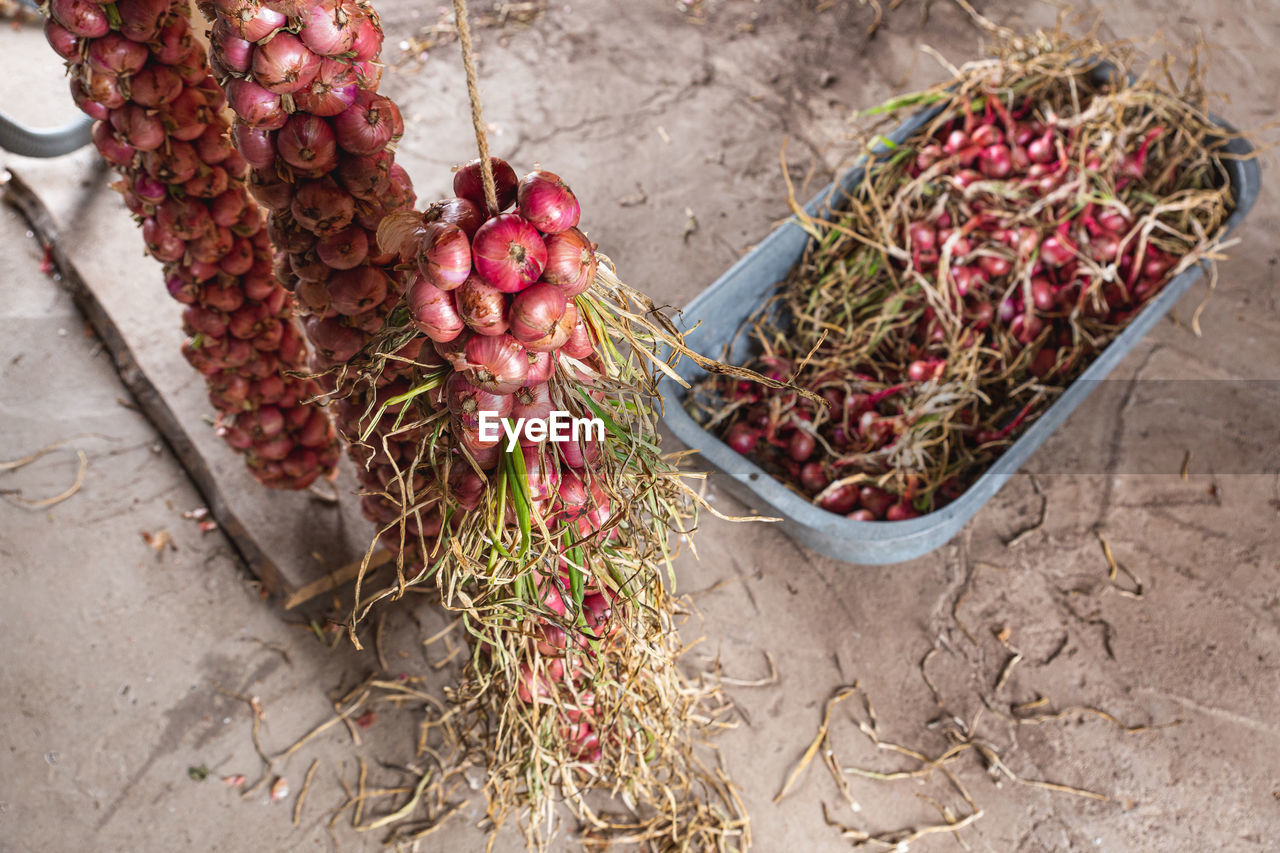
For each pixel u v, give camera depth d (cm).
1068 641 241
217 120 165
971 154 264
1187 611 245
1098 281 249
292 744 219
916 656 239
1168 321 309
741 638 241
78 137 280
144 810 208
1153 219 253
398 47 394
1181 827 212
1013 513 265
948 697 232
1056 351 256
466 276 101
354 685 228
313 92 131
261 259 188
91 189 305
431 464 126
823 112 378
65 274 294
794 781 218
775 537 260
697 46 403
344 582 243
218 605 239
